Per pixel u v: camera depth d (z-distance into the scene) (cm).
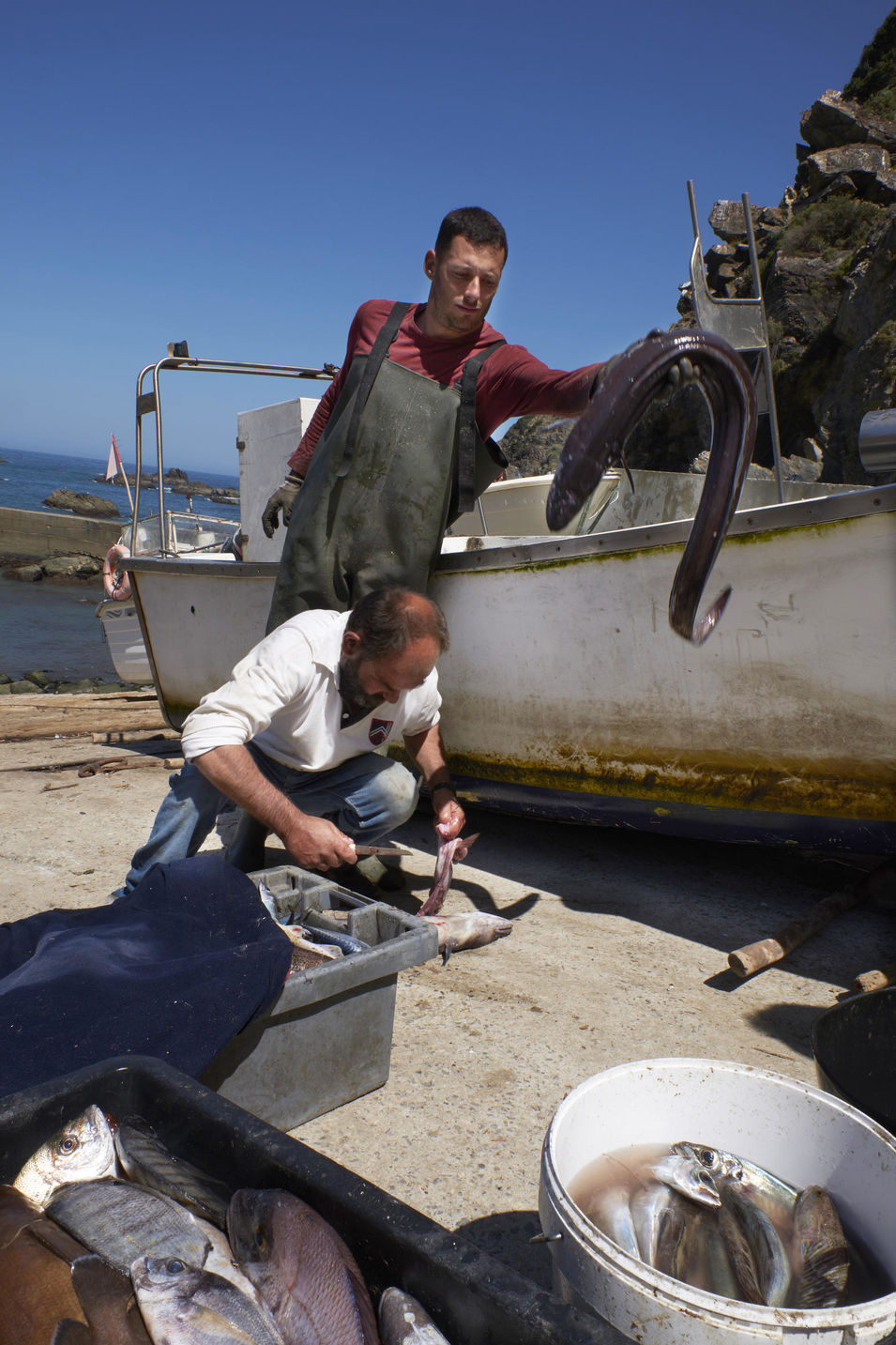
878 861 351
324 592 332
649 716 322
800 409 3319
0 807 457
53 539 3269
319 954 205
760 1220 112
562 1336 82
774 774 299
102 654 1634
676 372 107
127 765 553
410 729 298
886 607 262
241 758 240
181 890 209
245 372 519
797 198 3853
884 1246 110
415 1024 241
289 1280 98
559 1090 211
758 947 271
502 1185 178
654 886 353
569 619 334
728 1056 225
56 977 174
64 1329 93
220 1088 181
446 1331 92
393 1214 99
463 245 285
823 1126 122
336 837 245
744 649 293
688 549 115
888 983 249
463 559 359
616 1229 109
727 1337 87
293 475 358
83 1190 113
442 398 308
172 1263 99
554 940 298
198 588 491
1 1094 152
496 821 443
